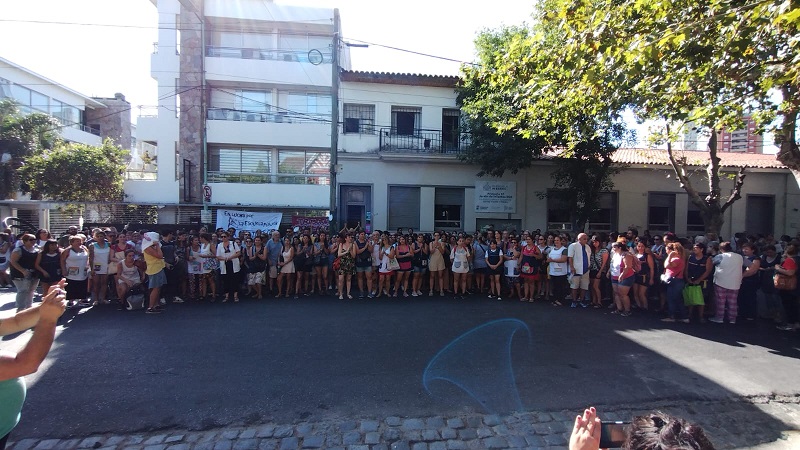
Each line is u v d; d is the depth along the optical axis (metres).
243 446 3.76
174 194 19.42
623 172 18.27
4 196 19.30
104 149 20.12
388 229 17.44
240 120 19.27
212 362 5.73
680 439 1.32
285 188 18.94
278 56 19.84
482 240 11.21
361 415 4.30
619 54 4.97
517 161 15.02
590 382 5.16
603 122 8.14
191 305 9.39
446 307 9.33
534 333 7.25
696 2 4.82
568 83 6.16
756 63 5.52
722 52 5.04
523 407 4.51
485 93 14.77
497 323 7.89
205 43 19.31
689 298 8.12
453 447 3.76
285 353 6.10
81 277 8.71
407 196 17.62
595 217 18.19
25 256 8.15
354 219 17.56
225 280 9.76
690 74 5.59
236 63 19.14
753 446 3.87
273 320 8.03
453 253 10.87
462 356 6.01
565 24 5.48
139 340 6.71
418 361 5.80
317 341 6.68
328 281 11.40
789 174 19.02
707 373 5.50
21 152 19.83
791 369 5.67
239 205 18.66
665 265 8.45
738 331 7.55
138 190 19.42
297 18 19.89
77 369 5.47
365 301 9.98
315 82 19.52
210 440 3.85
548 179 17.97
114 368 5.51
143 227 15.00
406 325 7.69
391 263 10.47
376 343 6.58
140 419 4.21
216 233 10.77
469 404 4.56
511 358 5.95
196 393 4.78
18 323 2.53
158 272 8.70
